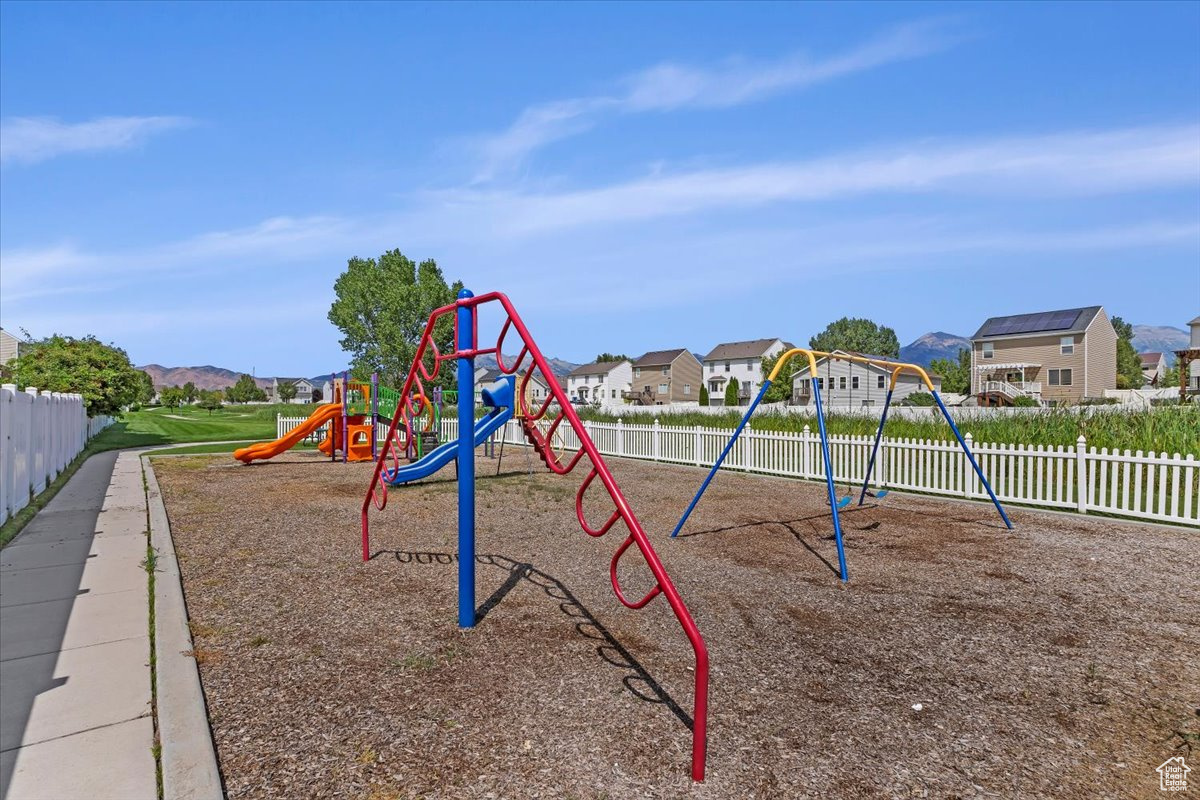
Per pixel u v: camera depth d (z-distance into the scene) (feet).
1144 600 15.93
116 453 59.77
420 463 30.89
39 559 19.30
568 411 10.66
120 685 11.02
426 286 176.65
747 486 36.91
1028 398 120.78
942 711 10.31
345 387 53.36
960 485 32.12
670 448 51.57
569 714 10.09
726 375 237.04
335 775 8.45
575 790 8.13
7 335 126.31
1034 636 13.56
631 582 17.48
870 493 33.45
